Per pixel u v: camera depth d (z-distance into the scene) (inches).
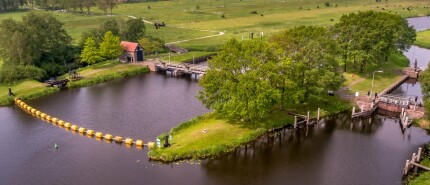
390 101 3494.1
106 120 3351.4
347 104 3516.2
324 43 3572.8
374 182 2362.2
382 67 4648.1
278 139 2933.1
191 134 2893.7
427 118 3056.1
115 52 5073.8
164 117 3405.5
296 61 3228.3
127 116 3442.4
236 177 2423.7
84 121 3336.6
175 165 2544.3
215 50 6023.6
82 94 4133.9
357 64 4411.9
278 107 3395.7
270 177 2429.9
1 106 3772.1
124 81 4638.3
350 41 4256.9
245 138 2829.7
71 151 2770.7
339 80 3479.3
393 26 4325.8
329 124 3225.9
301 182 2372.0
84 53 5017.2
